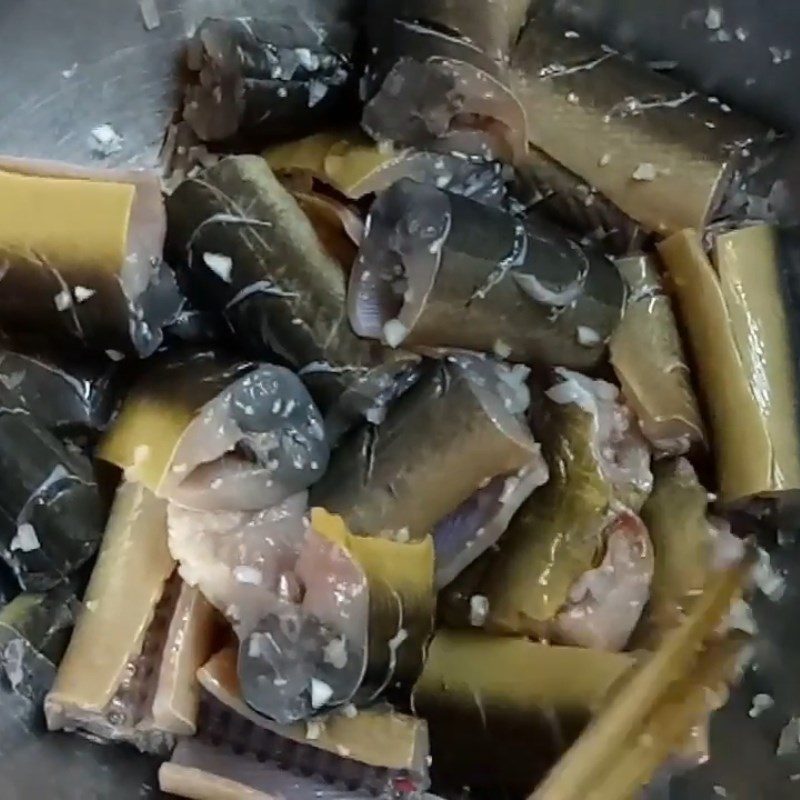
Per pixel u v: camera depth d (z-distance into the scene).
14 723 0.26
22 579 0.26
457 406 0.26
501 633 0.27
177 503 0.25
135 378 0.27
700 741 0.27
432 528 0.26
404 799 0.26
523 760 0.26
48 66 0.29
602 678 0.26
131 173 0.26
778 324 0.27
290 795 0.26
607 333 0.27
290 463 0.26
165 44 0.30
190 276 0.27
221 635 0.26
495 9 0.27
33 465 0.25
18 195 0.24
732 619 0.28
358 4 0.29
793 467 0.27
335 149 0.28
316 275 0.26
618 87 0.28
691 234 0.28
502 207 0.28
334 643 0.24
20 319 0.26
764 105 0.28
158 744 0.27
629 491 0.28
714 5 0.28
